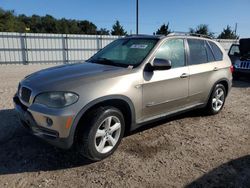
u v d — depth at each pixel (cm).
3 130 498
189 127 555
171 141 481
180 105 523
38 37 2372
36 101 377
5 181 345
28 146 438
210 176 371
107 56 509
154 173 375
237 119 618
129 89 415
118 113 405
